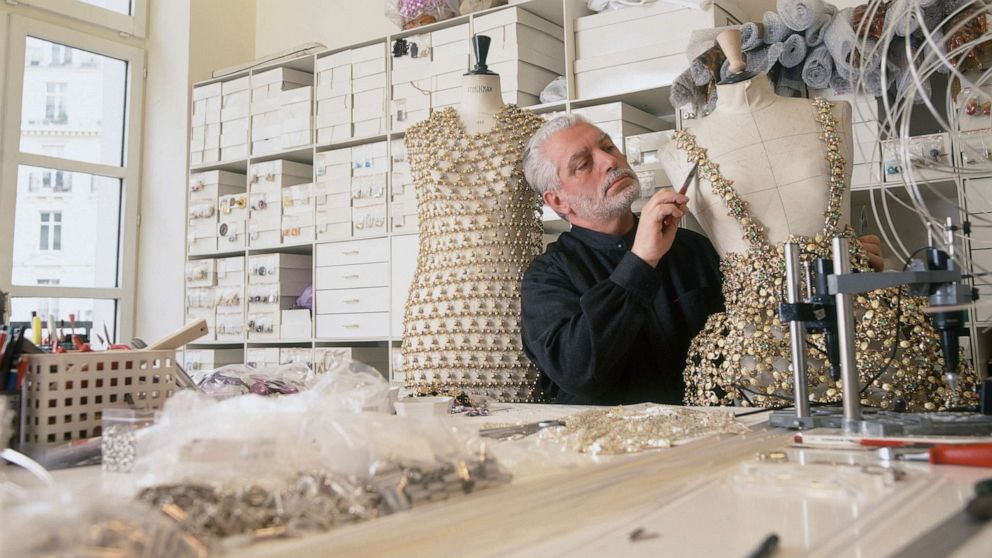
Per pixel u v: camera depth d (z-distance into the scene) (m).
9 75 3.78
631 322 1.63
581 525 0.44
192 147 4.07
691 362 1.64
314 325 3.50
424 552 0.39
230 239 3.86
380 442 0.46
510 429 0.83
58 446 0.71
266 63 3.80
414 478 0.45
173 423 0.50
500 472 0.50
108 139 4.21
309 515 0.39
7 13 3.78
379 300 3.29
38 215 3.92
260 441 0.46
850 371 0.75
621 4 2.75
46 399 0.76
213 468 0.45
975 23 1.73
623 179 1.85
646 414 0.89
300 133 3.61
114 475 0.63
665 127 3.00
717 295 1.88
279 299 3.64
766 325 1.44
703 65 2.33
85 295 4.05
